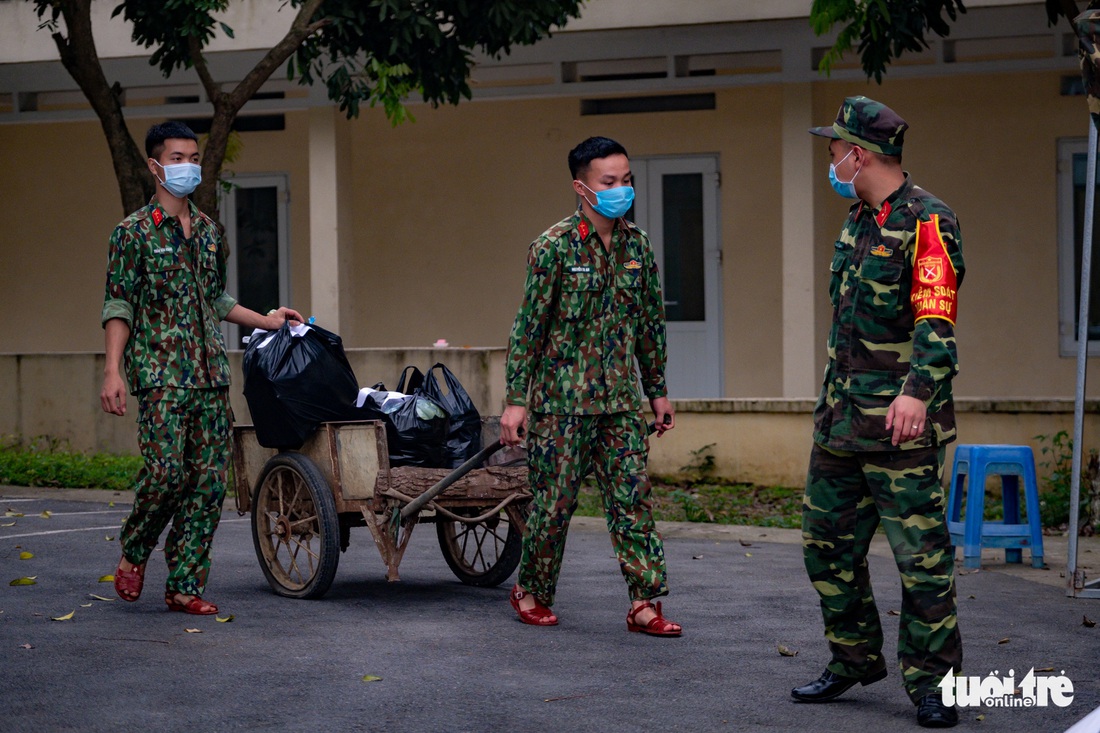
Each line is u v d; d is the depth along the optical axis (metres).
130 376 5.69
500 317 14.48
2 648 5.17
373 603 6.22
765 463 10.99
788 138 11.91
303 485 6.29
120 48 12.84
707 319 13.98
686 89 12.13
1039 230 13.17
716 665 4.98
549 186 14.31
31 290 15.73
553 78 12.90
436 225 14.61
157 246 5.65
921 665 4.14
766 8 11.51
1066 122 13.07
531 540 5.61
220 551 7.81
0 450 12.34
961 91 13.27
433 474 6.07
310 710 4.33
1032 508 7.52
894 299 4.10
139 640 5.33
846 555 4.32
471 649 5.23
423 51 10.64
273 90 13.32
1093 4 5.96
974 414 10.38
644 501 5.54
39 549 7.73
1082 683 4.72
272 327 6.25
